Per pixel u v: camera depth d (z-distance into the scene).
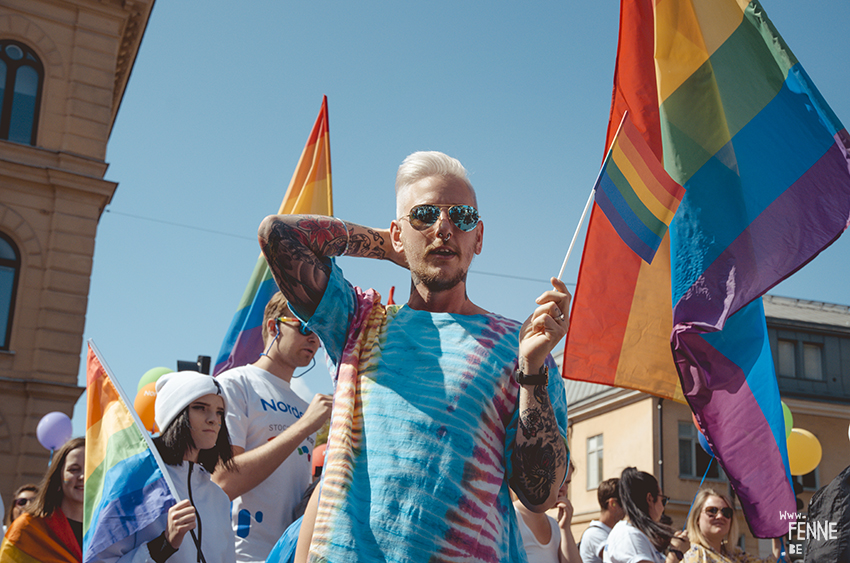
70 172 14.91
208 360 4.83
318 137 5.27
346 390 1.93
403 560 1.70
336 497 1.78
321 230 2.12
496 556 1.79
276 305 3.67
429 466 1.77
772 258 3.44
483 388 1.87
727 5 3.81
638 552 4.27
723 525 4.23
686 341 3.62
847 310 28.48
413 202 2.09
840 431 23.97
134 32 17.16
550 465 1.84
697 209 3.65
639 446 23.20
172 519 2.76
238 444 3.27
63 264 14.66
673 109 3.82
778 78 3.62
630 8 4.04
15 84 15.43
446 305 2.08
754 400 3.70
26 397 13.84
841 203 3.36
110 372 3.17
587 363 3.62
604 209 3.08
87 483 3.03
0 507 3.90
